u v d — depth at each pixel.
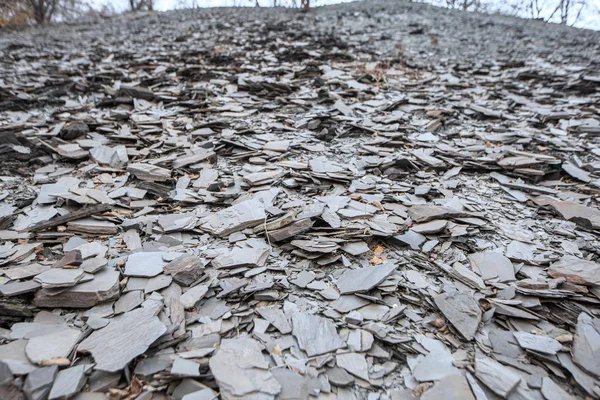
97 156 5.20
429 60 12.16
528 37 16.06
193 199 4.23
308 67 10.31
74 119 6.65
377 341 2.48
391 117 7.12
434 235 3.64
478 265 3.21
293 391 2.06
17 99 7.36
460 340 2.48
